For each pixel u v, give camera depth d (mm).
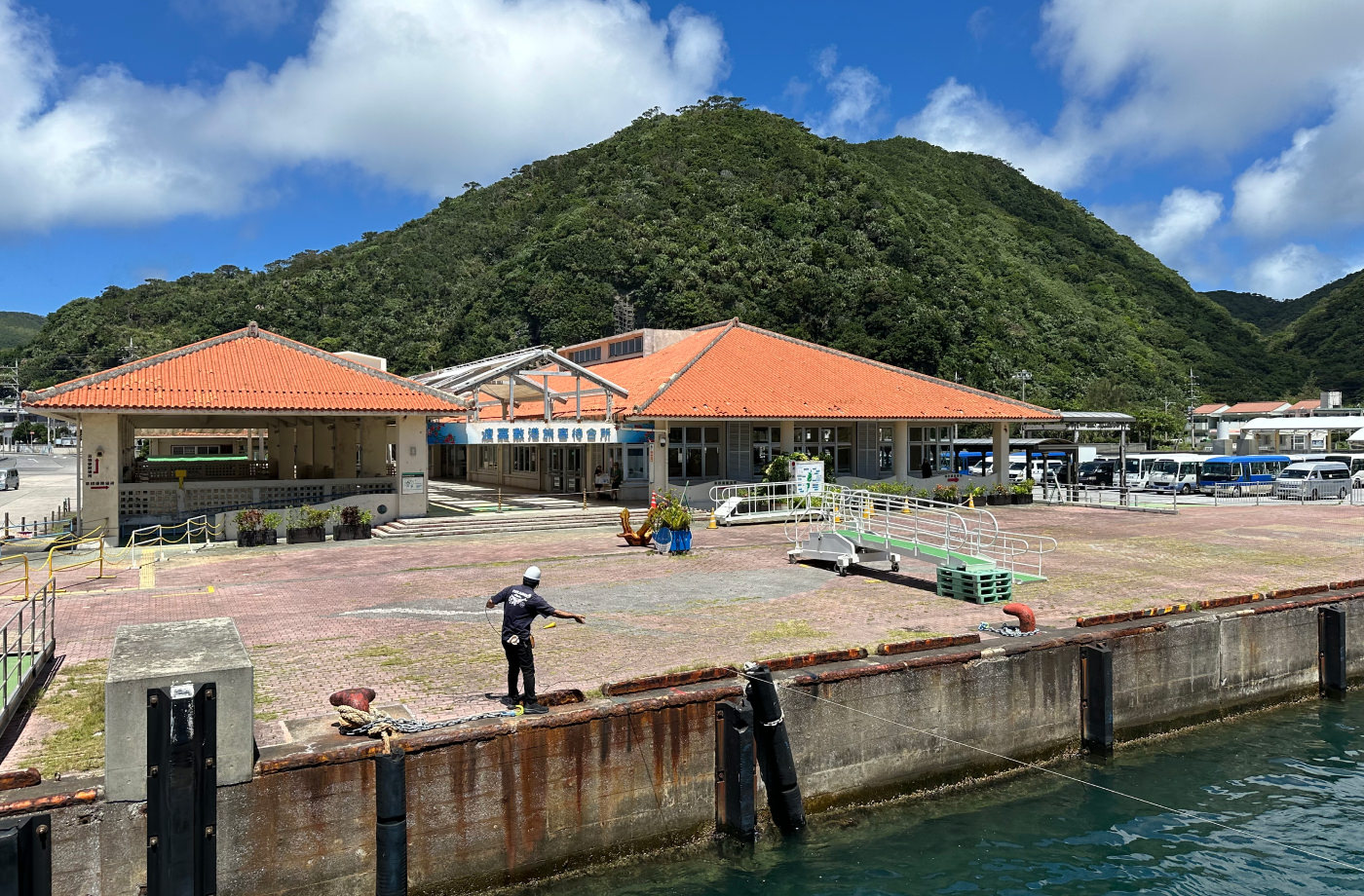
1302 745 12828
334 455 33156
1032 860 9406
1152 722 13125
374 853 8109
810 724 10234
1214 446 62750
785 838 9797
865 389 34406
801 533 24203
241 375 24812
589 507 28797
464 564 19078
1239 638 14156
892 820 10305
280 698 9625
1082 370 84250
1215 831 10102
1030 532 25141
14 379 94375
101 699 9609
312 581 16953
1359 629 15859
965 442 50062
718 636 12406
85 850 7090
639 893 8672
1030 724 11844
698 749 9641
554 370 30859
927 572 17719
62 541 22203
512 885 8672
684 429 30281
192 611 14242
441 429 26047
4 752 8125
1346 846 9727
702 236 84562
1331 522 27922
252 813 7602
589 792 9039
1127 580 17094
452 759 8359
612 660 11117
